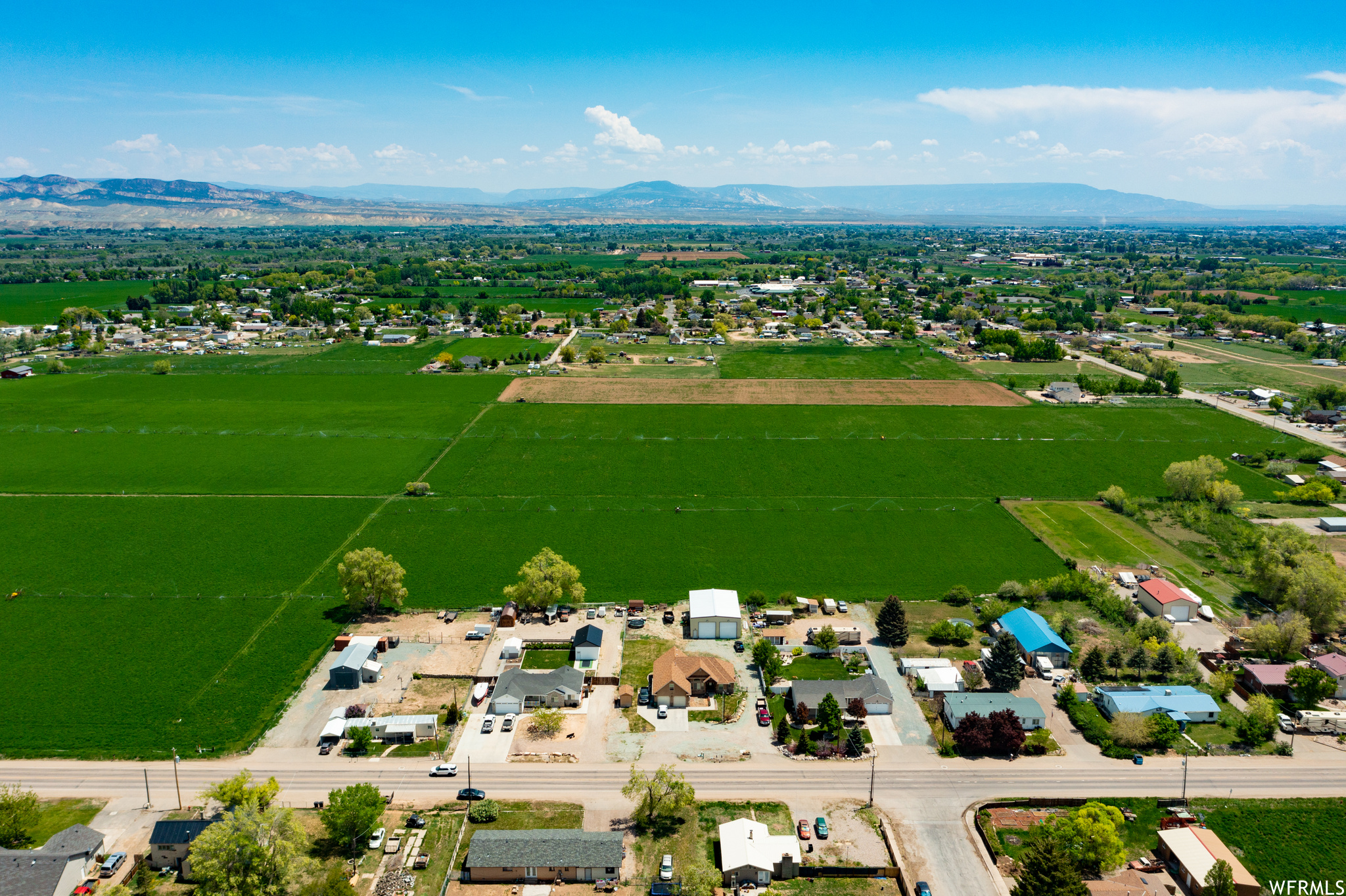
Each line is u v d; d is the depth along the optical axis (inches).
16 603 5142.7
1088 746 3885.3
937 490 7160.4
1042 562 5802.2
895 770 3715.6
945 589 5438.0
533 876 3107.8
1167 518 6560.0
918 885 3053.6
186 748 3831.2
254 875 2908.5
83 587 5354.3
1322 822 3366.1
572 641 4771.2
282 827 3070.9
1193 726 4028.1
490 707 4131.4
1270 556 5142.7
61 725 3981.3
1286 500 6914.4
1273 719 3900.1
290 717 4067.4
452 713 4060.0
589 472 7564.0
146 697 4212.6
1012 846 3267.7
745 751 3850.9
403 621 4997.5
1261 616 5027.1
